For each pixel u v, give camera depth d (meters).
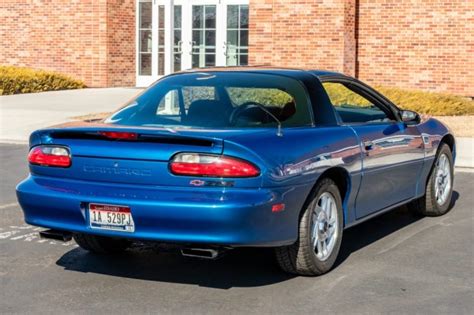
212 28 25.98
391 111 8.36
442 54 22.66
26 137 16.72
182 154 6.05
